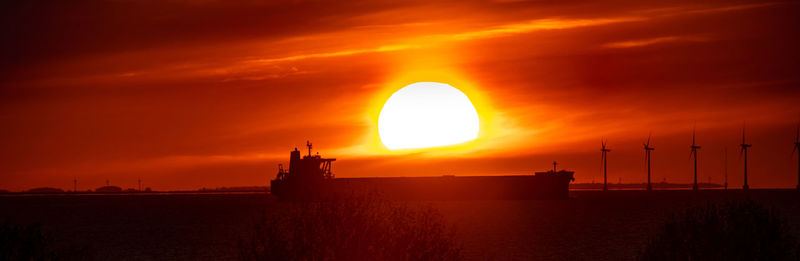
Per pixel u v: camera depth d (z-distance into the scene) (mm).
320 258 139000
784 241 165375
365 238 140500
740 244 159000
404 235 144375
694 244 162250
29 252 148250
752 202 166125
